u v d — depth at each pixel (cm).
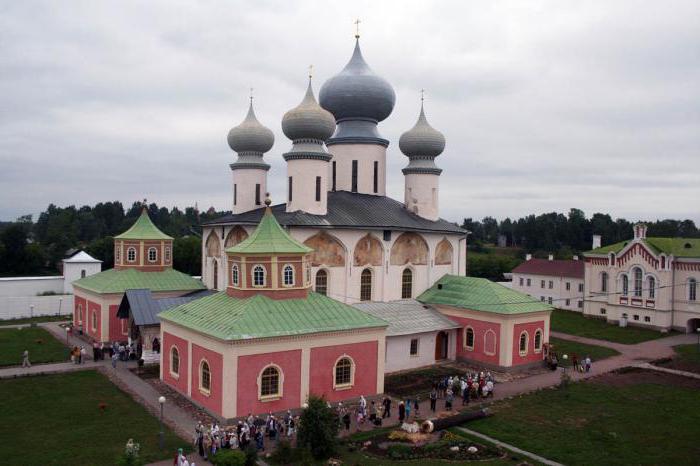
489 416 3659
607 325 7394
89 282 6134
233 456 2725
